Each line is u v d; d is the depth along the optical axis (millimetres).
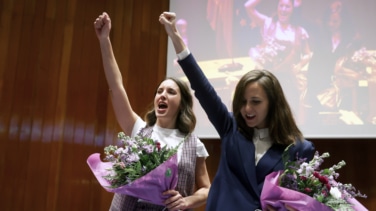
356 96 2811
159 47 3484
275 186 1142
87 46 3277
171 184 1424
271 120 1366
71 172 3059
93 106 3205
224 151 1371
